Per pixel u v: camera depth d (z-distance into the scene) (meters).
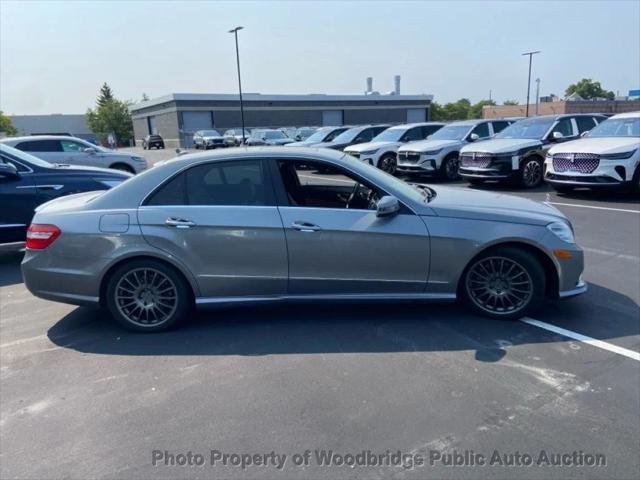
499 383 3.14
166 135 52.47
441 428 2.71
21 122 78.25
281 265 3.92
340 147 17.69
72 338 4.06
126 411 2.97
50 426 2.85
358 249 3.88
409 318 4.17
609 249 6.14
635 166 9.14
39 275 4.00
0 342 4.03
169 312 4.07
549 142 11.70
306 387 3.16
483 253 3.98
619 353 3.49
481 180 11.84
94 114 75.31
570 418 2.75
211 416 2.89
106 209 3.95
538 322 4.03
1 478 2.42
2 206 6.18
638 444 2.53
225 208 3.90
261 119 51.03
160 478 2.40
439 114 90.88
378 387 3.13
